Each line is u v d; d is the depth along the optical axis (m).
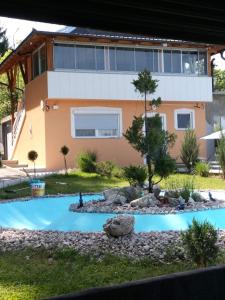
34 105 26.75
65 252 8.23
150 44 26.25
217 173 22.75
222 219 12.92
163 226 11.99
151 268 7.17
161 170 15.00
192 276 3.30
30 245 9.02
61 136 25.11
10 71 31.72
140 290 3.14
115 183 20.11
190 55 27.25
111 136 26.06
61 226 13.05
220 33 5.27
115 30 4.90
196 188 18.34
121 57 25.88
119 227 9.17
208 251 6.93
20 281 6.55
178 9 4.45
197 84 27.23
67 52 24.77
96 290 3.05
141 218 12.45
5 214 14.73
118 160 26.09
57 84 24.48
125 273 6.89
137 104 26.61
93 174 21.97
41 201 16.22
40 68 25.88
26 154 28.58
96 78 25.25
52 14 4.40
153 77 26.27
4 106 43.88
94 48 25.30
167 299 3.20
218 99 30.27
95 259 7.80
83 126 25.56
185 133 24.97
